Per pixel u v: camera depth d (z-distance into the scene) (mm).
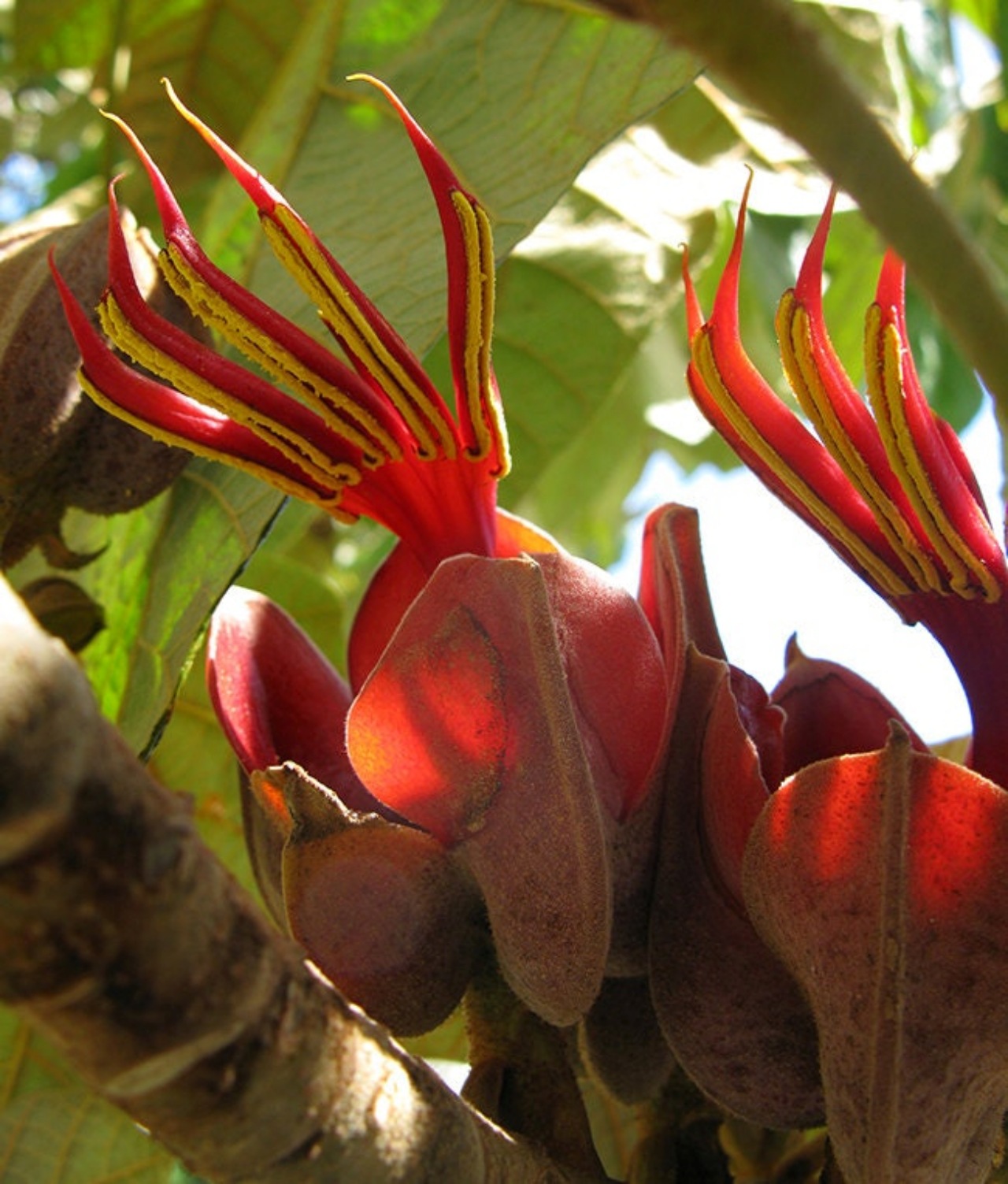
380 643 256
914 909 201
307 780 222
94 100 480
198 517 285
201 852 160
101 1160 351
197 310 222
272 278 340
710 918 225
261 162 348
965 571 217
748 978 223
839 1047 205
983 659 223
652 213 421
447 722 218
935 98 535
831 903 205
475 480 236
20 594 290
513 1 333
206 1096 166
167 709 269
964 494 216
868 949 202
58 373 264
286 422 228
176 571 284
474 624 216
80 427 267
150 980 157
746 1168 253
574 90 316
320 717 252
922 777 201
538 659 215
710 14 147
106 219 271
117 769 152
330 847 222
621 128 308
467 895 225
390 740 221
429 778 221
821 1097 223
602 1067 243
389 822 224
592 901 214
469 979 231
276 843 237
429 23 348
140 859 153
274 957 169
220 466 285
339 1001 179
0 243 276
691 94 431
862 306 502
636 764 229
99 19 478
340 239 322
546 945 216
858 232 519
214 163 463
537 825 216
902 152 155
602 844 214
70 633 289
